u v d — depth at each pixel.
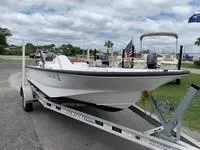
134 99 3.17
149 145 2.66
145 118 3.55
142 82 2.78
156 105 3.02
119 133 2.93
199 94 6.58
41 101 4.50
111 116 3.96
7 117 4.57
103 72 2.75
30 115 4.72
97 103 3.36
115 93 3.06
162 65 10.30
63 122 4.32
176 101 5.95
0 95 6.86
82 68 4.01
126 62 11.39
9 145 3.27
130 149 3.24
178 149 2.42
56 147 3.24
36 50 6.25
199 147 2.59
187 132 3.84
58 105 3.85
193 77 12.67
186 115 4.76
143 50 12.84
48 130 3.90
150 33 11.95
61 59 4.28
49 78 4.02
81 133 3.79
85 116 3.34
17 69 17.52
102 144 3.38
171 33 11.44
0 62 26.42
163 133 2.73
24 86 5.29
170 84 9.38
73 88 3.44
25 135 3.65
